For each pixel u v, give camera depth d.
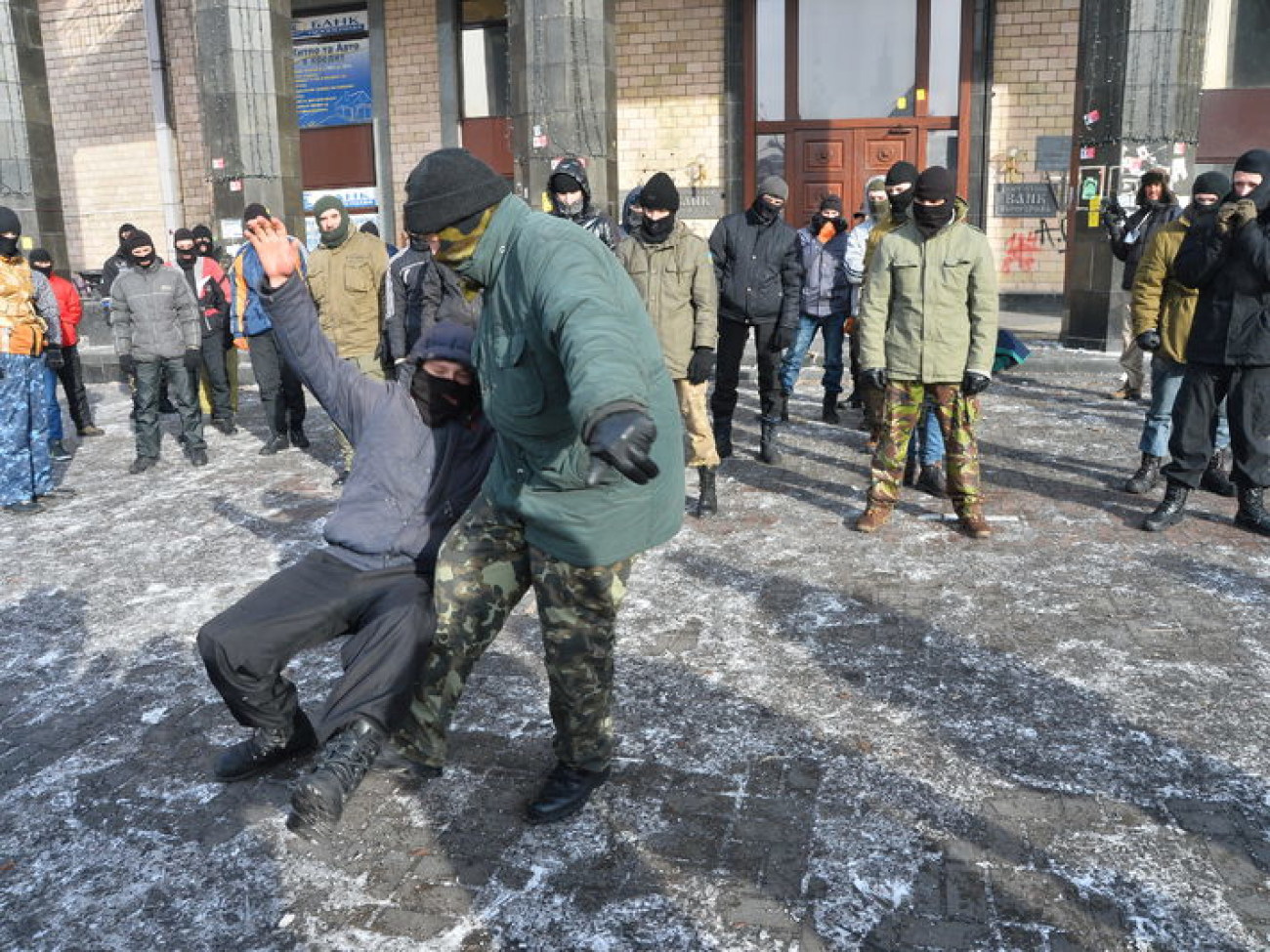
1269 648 4.06
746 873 2.76
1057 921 2.54
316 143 16.55
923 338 5.31
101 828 3.09
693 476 6.91
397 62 15.90
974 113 14.09
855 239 8.12
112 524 6.32
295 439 8.30
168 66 16.78
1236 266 5.16
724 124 14.71
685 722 3.59
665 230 5.64
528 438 2.59
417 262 6.29
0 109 14.73
